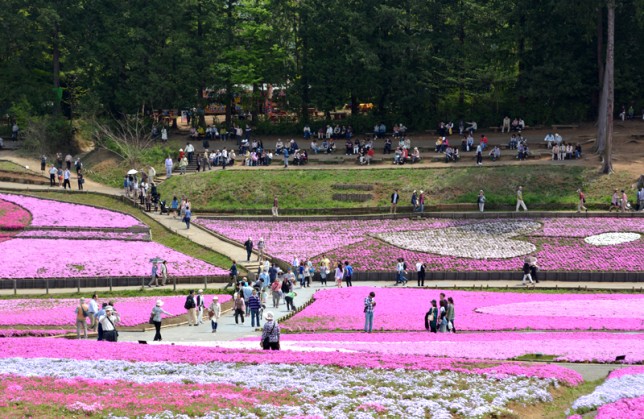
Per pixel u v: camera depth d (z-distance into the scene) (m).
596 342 40.25
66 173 89.12
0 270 64.06
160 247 72.38
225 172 90.88
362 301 55.91
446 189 84.25
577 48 100.75
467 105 106.06
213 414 27.48
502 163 88.69
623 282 64.12
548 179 83.44
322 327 47.78
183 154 93.69
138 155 97.06
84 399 28.80
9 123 110.50
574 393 31.19
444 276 66.06
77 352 36.16
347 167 91.12
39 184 91.81
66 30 103.81
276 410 27.98
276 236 76.00
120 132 104.56
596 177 82.81
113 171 96.56
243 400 28.97
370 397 29.67
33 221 77.25
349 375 32.34
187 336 47.28
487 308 52.91
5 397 28.70
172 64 103.69
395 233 75.12
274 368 33.31
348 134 102.69
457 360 34.94
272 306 56.91
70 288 63.09
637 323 47.25
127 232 76.56
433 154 94.00
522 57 101.88
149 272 65.56
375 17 99.81
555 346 38.88
